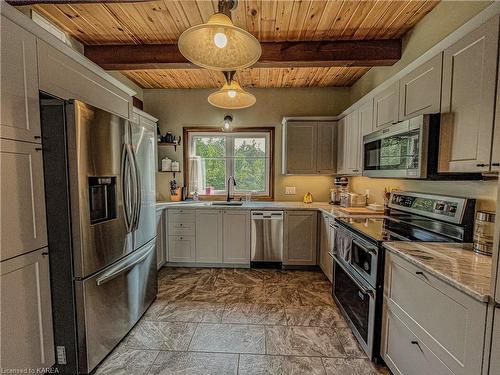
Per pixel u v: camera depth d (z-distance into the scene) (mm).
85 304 1580
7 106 1272
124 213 1973
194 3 1981
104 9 2053
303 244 3447
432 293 1212
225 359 1791
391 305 1581
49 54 1586
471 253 1402
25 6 1967
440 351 1157
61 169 1514
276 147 4031
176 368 1705
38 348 1440
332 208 3283
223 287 2938
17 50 1342
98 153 1683
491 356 918
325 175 3961
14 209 1294
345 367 1717
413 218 2088
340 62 2605
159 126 4066
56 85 1651
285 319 2279
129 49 2664
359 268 1972
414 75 1822
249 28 2322
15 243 1296
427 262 1261
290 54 2574
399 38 2529
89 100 2033
